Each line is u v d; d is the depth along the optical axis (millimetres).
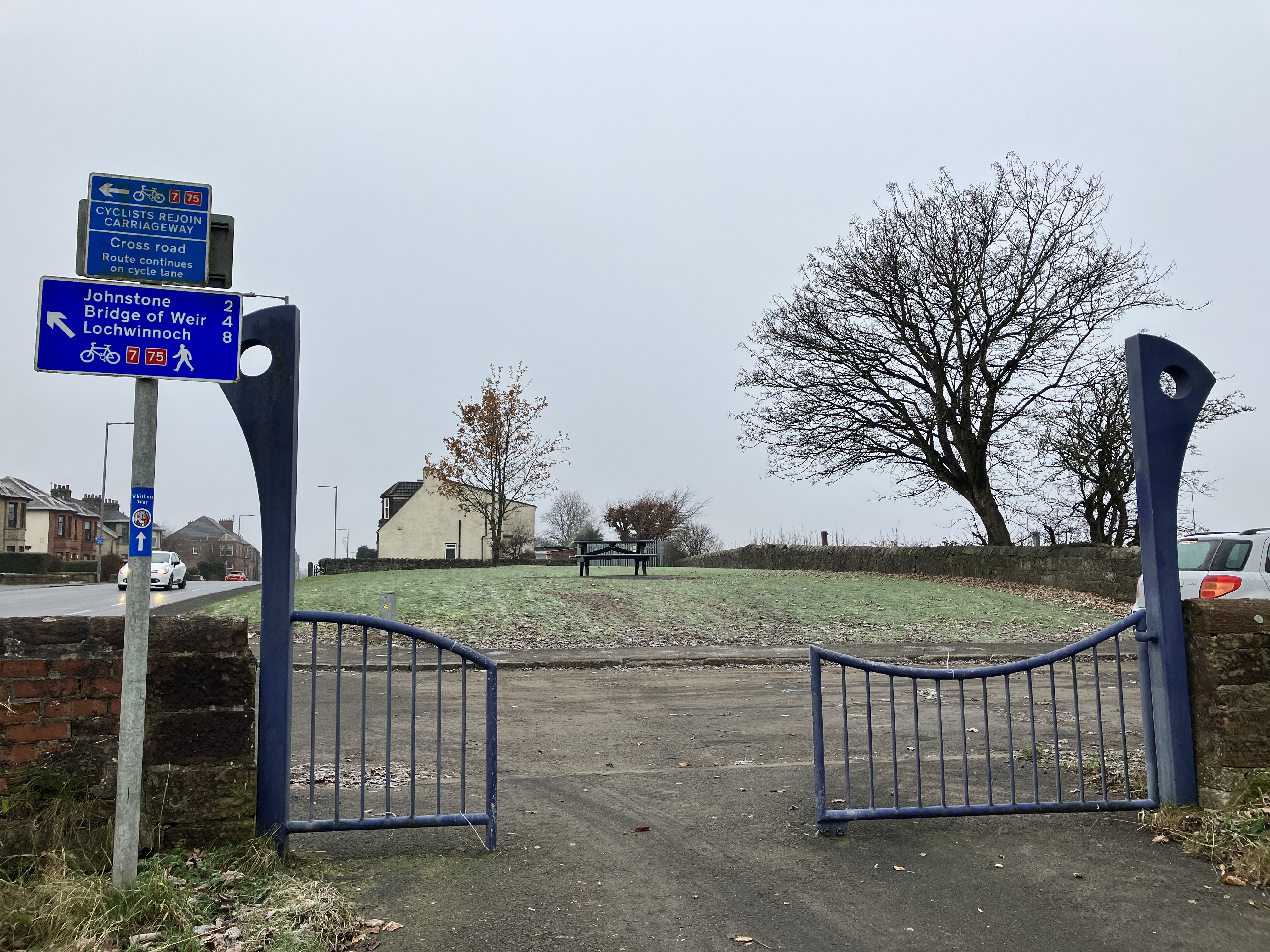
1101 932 3377
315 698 4258
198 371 3494
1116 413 22688
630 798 5285
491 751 4344
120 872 3352
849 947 3262
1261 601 4672
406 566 36844
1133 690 9773
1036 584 21281
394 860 4141
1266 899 3666
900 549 26656
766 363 25891
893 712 4504
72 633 3715
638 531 62812
